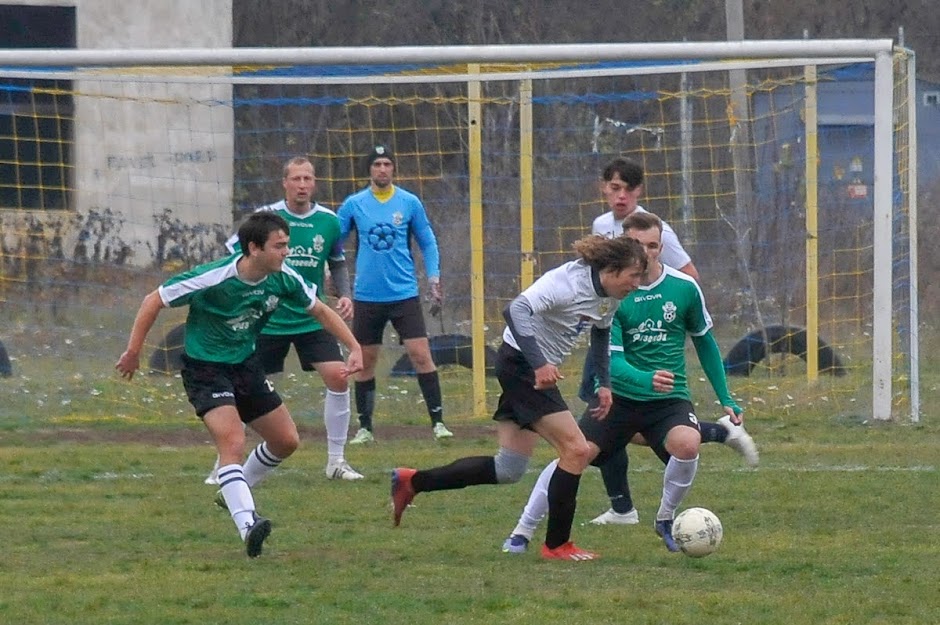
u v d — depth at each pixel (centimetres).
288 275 2453
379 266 3847
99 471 3375
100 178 6644
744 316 5662
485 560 2398
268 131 6181
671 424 2511
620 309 2539
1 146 6625
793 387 4738
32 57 4156
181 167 6700
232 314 2417
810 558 2423
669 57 4172
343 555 2430
